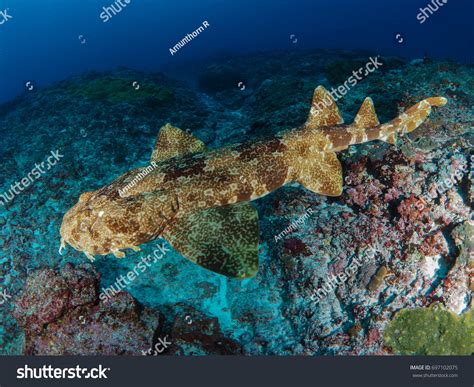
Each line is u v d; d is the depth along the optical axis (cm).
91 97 1389
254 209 488
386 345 477
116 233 452
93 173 952
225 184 496
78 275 481
